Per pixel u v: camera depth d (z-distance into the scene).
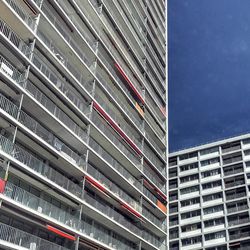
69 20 34.56
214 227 63.00
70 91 34.09
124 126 42.81
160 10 66.06
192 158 73.06
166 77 59.56
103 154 36.38
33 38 29.42
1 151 23.88
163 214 46.25
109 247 32.38
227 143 71.62
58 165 30.69
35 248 25.03
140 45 51.50
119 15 46.81
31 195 25.91
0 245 22.59
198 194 67.62
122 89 42.34
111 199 35.88
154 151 48.50
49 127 30.61
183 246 63.62
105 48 40.53
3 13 27.83
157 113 53.69
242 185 64.69
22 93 26.80
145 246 40.44
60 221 28.02
